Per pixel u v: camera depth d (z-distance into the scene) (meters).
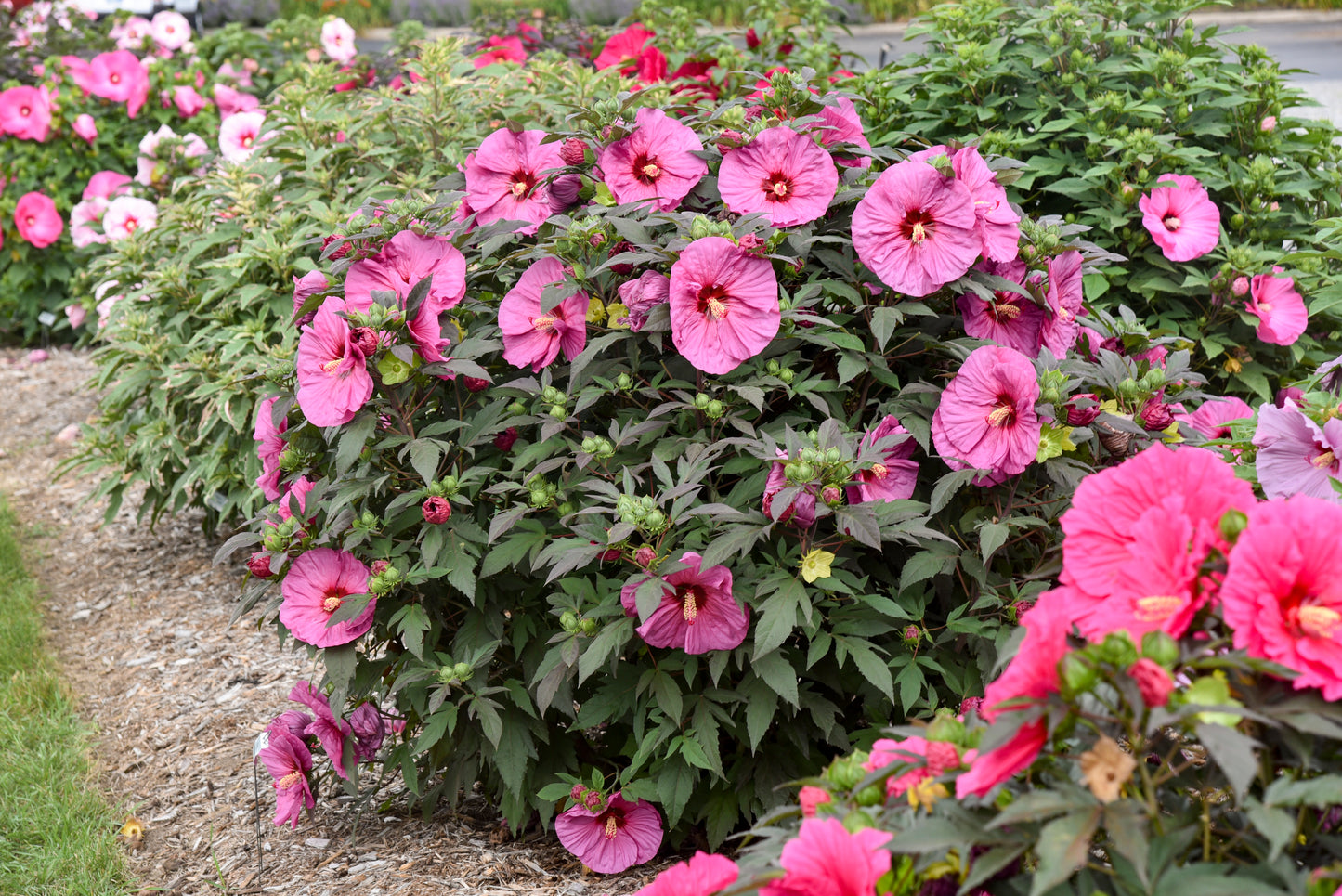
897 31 12.55
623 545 2.36
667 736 2.52
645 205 2.68
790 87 2.88
